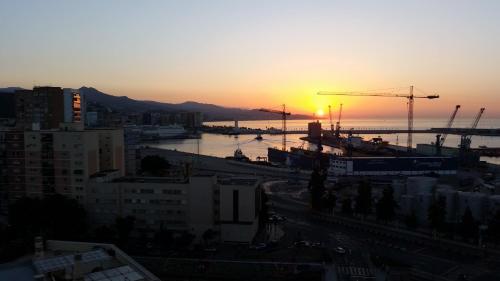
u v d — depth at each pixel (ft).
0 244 440.86
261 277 440.86
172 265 469.57
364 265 464.65
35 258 301.43
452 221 626.64
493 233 514.27
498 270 445.37
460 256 488.44
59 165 577.84
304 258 484.74
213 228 540.52
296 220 651.25
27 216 525.34
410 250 510.99
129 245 526.57
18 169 596.29
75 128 609.01
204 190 539.70
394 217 636.07
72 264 282.77
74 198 573.74
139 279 258.78
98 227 563.07
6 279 262.88
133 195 559.79
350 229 602.85
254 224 549.13
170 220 552.41
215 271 455.22
